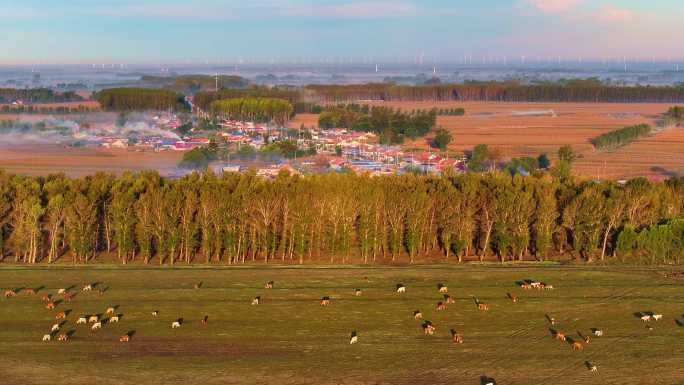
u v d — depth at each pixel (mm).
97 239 140500
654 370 87688
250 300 111688
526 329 101000
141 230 135000
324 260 141000
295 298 112938
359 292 114688
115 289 116000
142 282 120312
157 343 94375
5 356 89062
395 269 131125
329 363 88875
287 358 90250
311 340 96312
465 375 85812
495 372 86750
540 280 124125
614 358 91125
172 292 114812
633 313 107875
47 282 119188
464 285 120812
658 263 139000
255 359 89812
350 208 139375
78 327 99188
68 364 87188
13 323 100188
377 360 90000
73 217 134000
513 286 120500
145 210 134625
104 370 85750
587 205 139875
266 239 139000
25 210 133750
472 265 136750
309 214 139000
